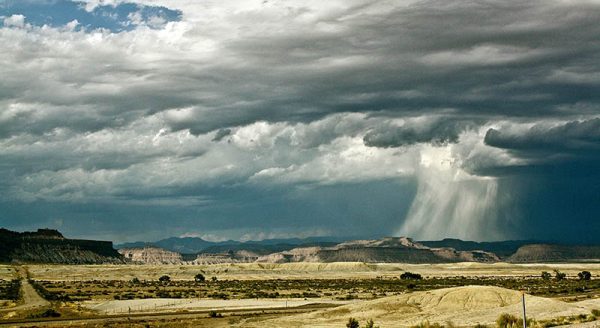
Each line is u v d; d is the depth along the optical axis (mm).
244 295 164125
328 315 93312
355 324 78875
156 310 121125
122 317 107500
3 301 148375
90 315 112188
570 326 62844
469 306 89625
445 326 74562
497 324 69875
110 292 181000
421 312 89125
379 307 93188
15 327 93250
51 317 109188
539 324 65812
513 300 90312
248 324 91000
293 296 156750
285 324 89062
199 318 102938
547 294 144000
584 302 90250
